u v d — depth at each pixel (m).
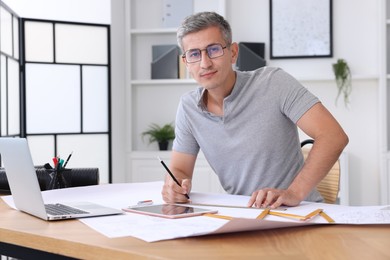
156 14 4.42
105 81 4.10
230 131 1.85
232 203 1.54
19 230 1.17
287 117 1.84
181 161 1.99
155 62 4.25
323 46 4.23
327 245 1.00
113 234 1.10
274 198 1.44
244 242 1.03
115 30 4.13
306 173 1.55
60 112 3.89
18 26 3.67
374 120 4.21
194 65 1.69
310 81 4.27
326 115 1.69
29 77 3.73
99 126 4.08
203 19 1.66
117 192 1.78
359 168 4.23
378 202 4.20
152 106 4.45
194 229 1.12
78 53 3.96
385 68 3.98
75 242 1.05
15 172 1.38
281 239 1.05
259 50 4.21
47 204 1.52
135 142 4.46
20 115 3.70
